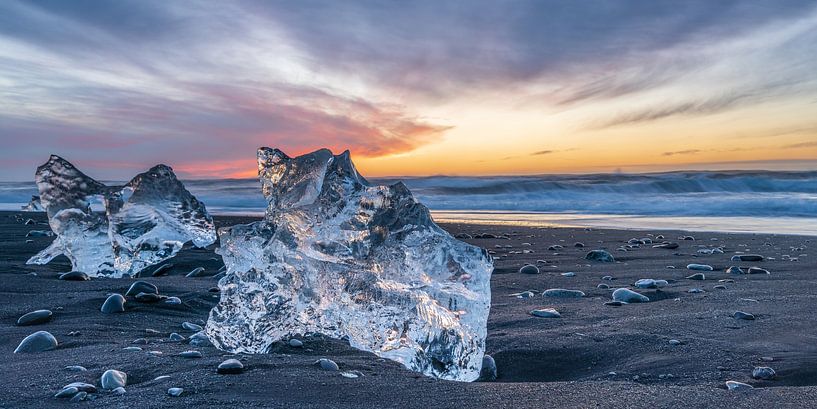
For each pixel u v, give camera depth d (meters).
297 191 3.03
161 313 3.85
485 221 13.83
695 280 5.22
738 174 20.88
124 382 2.28
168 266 5.76
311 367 2.52
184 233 5.48
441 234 3.03
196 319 3.76
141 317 3.71
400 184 3.09
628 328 3.35
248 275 2.94
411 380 2.37
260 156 3.22
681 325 3.39
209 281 5.04
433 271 2.95
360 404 2.04
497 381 2.76
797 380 2.41
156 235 5.40
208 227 5.54
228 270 2.98
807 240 8.84
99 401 2.06
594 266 6.30
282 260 2.95
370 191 3.06
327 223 3.03
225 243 2.97
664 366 2.65
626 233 10.38
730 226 11.77
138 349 2.83
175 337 3.18
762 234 10.04
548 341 3.16
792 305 3.87
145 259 5.39
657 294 4.53
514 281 5.27
